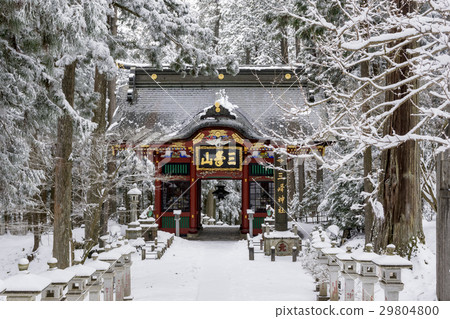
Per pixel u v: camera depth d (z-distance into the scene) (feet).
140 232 92.63
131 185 95.96
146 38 79.71
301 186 124.77
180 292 52.01
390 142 26.58
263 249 85.66
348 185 81.97
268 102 109.19
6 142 64.03
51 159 79.97
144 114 108.99
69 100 57.16
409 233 47.91
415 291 39.86
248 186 105.50
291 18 68.80
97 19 47.88
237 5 156.66
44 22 45.24
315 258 51.29
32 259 98.02
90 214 72.33
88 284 31.99
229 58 67.87
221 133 96.73
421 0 28.04
